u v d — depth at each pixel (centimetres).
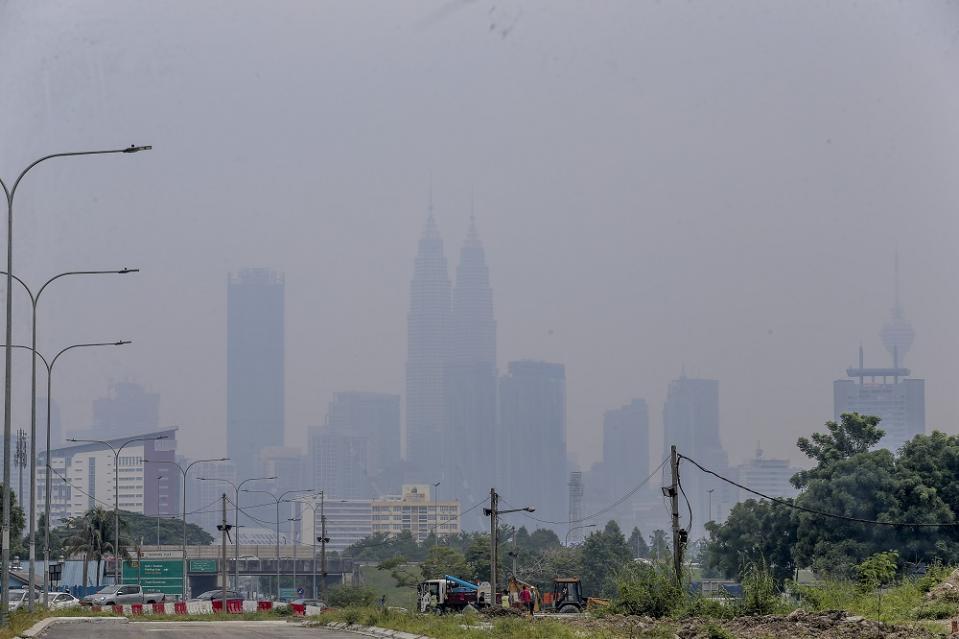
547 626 10288
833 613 9906
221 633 11294
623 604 12088
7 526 10925
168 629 12219
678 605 11812
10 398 11112
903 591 11575
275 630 12169
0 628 10144
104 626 13125
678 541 13150
